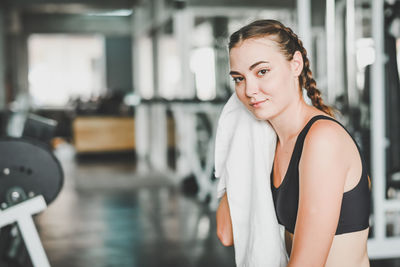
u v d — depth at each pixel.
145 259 3.28
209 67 6.38
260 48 1.06
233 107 1.30
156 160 8.00
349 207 1.09
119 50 12.90
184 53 6.29
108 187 6.08
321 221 1.03
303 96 1.29
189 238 3.77
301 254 1.04
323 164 1.02
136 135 9.24
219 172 1.38
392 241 3.26
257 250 1.19
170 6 6.65
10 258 1.75
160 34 7.50
